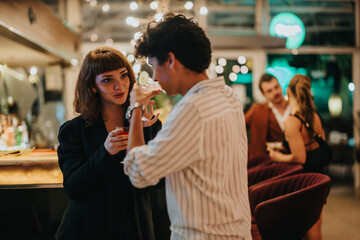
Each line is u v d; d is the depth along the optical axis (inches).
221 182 47.5
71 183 58.9
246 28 239.1
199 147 44.9
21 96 175.6
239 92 240.4
